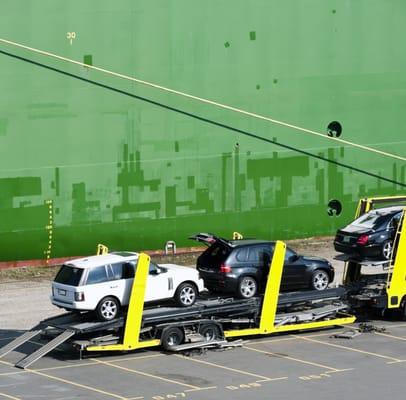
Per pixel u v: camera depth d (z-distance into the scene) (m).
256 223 53.22
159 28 50.19
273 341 37.81
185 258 51.03
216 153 51.97
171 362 35.00
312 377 33.56
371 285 40.62
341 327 39.94
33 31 47.81
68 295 35.38
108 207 49.94
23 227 48.31
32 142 48.22
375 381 33.25
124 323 35.34
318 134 54.31
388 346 37.31
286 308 39.12
